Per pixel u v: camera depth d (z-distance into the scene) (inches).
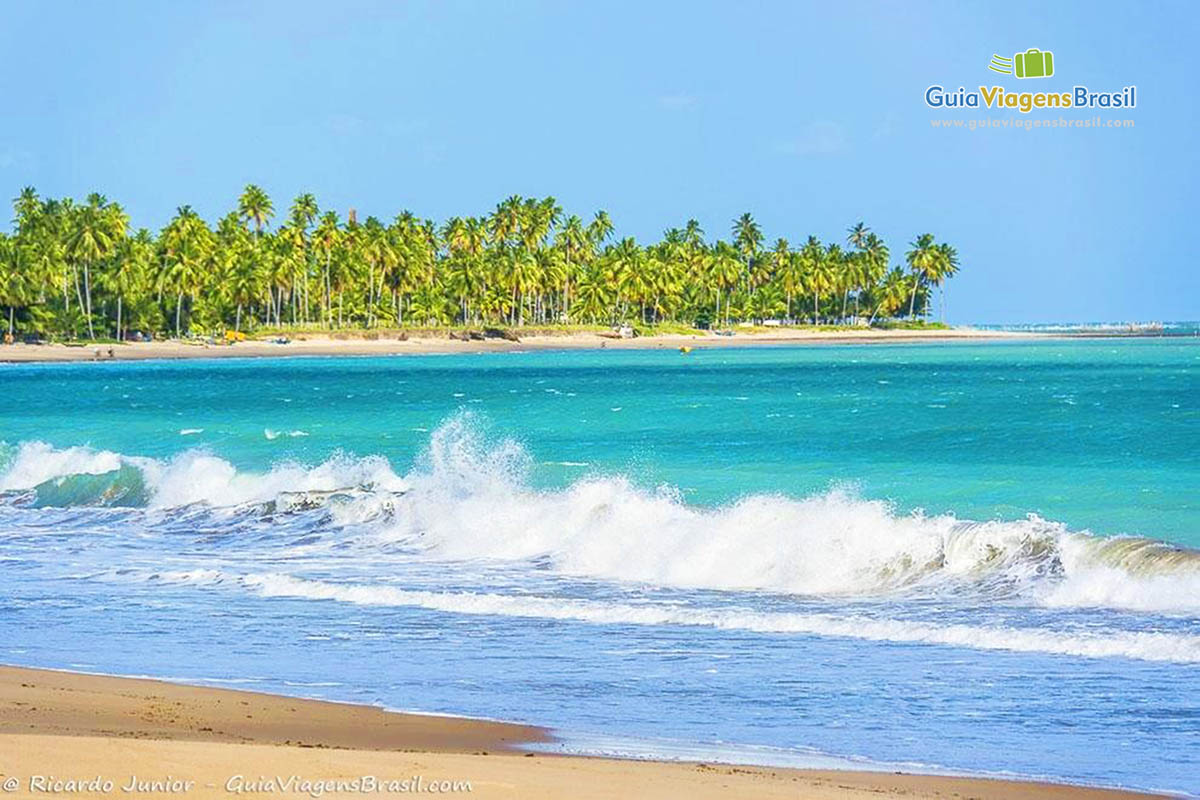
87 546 2102.6
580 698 1126.4
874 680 1186.6
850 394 6240.2
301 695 1130.7
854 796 802.2
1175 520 2166.6
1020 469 2955.2
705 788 799.1
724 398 5969.5
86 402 5994.1
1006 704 1098.1
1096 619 1428.4
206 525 2293.3
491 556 1939.0
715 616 1473.9
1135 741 986.1
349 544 2069.4
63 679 1171.3
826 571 1707.7
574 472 2918.3
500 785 778.2
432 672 1229.7
